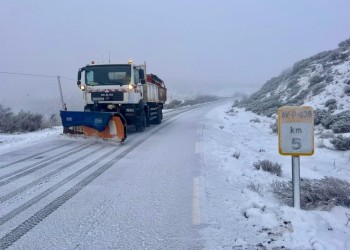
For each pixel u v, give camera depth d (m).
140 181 8.41
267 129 21.81
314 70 33.28
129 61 16.77
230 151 12.47
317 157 13.04
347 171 10.88
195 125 22.75
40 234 5.41
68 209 6.49
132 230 5.54
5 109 20.14
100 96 16.70
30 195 7.35
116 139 14.18
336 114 19.73
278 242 4.93
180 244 5.04
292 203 6.27
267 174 9.23
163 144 14.17
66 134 15.64
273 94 39.44
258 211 5.96
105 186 7.99
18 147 13.63
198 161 10.70
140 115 18.45
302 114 5.80
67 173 9.23
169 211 6.35
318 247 4.63
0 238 5.28
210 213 6.21
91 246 5.01
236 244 4.96
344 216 5.93
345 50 32.25
